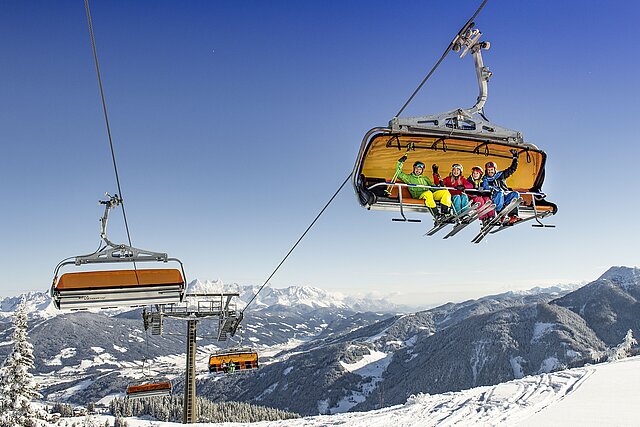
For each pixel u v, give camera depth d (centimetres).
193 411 2791
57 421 3838
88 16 745
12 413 3491
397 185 744
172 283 749
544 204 802
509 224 817
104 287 731
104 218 775
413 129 750
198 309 2664
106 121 963
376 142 750
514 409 1303
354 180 771
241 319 2666
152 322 2642
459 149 778
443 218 761
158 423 2862
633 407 1145
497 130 786
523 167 800
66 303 726
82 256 761
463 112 764
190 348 2839
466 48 748
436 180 771
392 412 1542
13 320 3700
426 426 1237
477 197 768
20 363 3597
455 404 1519
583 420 1055
